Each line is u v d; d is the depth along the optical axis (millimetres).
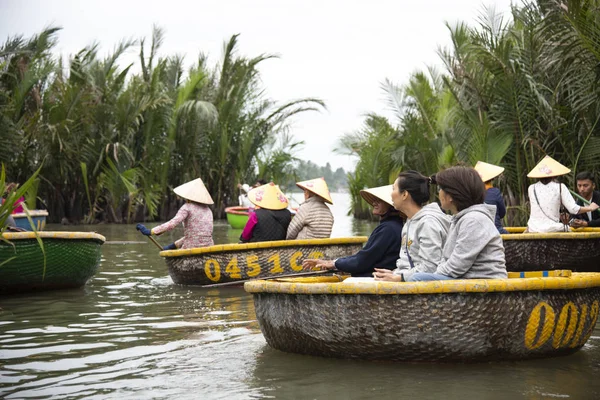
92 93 21688
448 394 3830
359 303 4398
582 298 4555
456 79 13977
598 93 10758
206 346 5062
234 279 8086
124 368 4465
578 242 8148
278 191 8656
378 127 22062
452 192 4504
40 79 20797
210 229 8984
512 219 13500
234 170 26969
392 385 4008
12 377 4273
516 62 12703
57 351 4949
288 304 4668
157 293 7723
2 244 7285
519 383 4027
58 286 7930
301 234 8344
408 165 18672
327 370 4348
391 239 5270
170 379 4191
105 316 6328
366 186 23922
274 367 4441
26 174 21516
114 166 21812
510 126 12891
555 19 10781
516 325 4359
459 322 4281
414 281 4402
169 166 25656
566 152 12203
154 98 23219
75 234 7719
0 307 6836
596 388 3926
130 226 21172
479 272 4469
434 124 17953
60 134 21203
